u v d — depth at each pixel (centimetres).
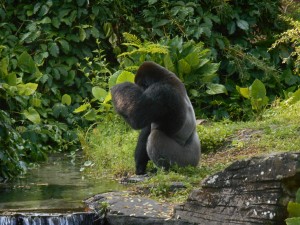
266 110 2211
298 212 1016
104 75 2434
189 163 1570
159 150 1532
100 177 1661
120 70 2184
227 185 1112
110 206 1265
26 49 2361
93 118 2191
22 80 2255
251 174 1078
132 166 1700
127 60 2306
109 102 2178
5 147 1697
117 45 2533
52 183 1581
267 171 1056
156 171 1619
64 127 2194
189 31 2498
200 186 1184
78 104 2333
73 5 2431
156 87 1505
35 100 2158
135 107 1488
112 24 2525
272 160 1054
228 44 2548
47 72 2336
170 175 1437
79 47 2434
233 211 1098
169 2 2600
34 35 2358
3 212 1259
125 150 1814
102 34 2469
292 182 1043
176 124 1523
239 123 2017
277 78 2508
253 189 1075
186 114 1541
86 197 1403
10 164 1669
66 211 1277
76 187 1522
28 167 1822
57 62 2386
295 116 1944
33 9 2414
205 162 1670
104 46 2500
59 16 2405
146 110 1491
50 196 1421
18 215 1225
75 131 2197
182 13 2522
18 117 2127
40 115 2192
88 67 2430
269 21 2728
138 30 2522
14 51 2331
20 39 2378
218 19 2548
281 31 2734
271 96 2497
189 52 2322
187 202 1171
